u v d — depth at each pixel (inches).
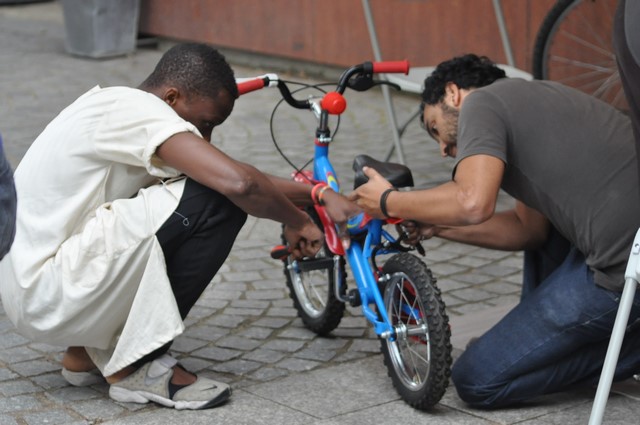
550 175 225.3
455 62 241.6
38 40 836.0
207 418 231.0
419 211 226.5
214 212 230.4
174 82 233.8
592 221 222.2
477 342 236.5
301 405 238.2
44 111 587.8
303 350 275.7
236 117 574.6
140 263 226.2
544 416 232.1
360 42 625.0
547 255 259.8
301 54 668.7
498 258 352.5
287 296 321.1
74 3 751.7
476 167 219.1
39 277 228.8
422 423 228.8
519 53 545.3
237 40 714.8
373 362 266.4
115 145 225.1
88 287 224.8
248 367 263.7
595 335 226.8
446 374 224.1
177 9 758.5
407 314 244.5
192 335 287.9
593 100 234.1
